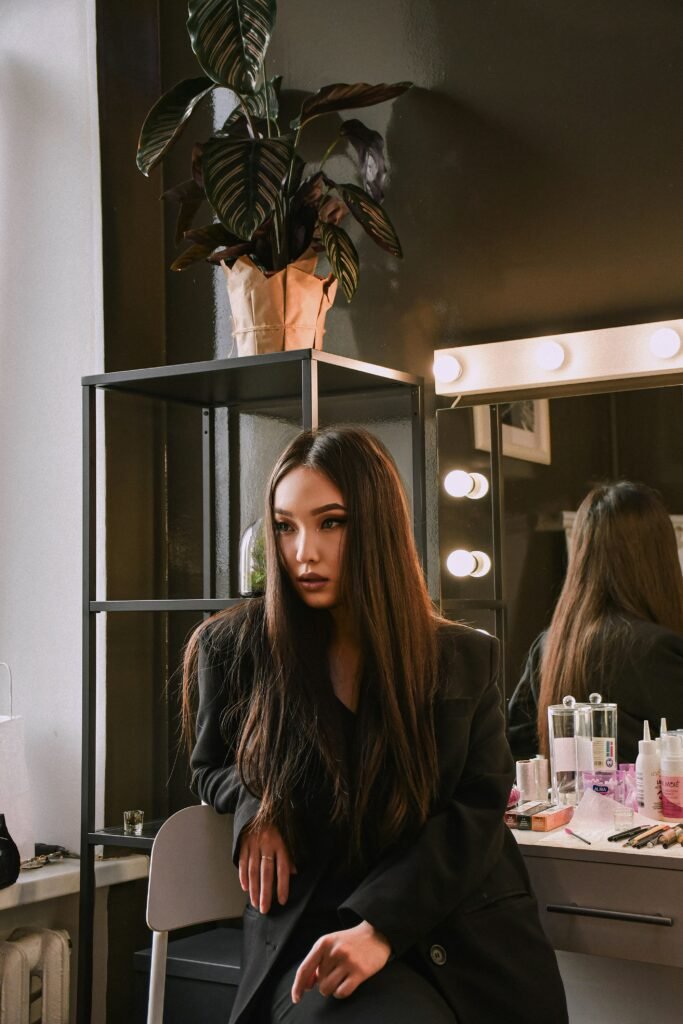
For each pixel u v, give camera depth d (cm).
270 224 228
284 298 227
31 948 231
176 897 157
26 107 272
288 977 144
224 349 270
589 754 206
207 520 271
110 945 252
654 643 218
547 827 190
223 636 170
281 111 262
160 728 269
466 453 240
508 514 234
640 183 224
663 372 220
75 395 262
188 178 275
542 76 233
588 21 229
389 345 251
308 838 152
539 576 230
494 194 239
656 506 220
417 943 146
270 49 265
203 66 214
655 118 222
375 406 254
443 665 159
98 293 261
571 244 231
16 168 272
